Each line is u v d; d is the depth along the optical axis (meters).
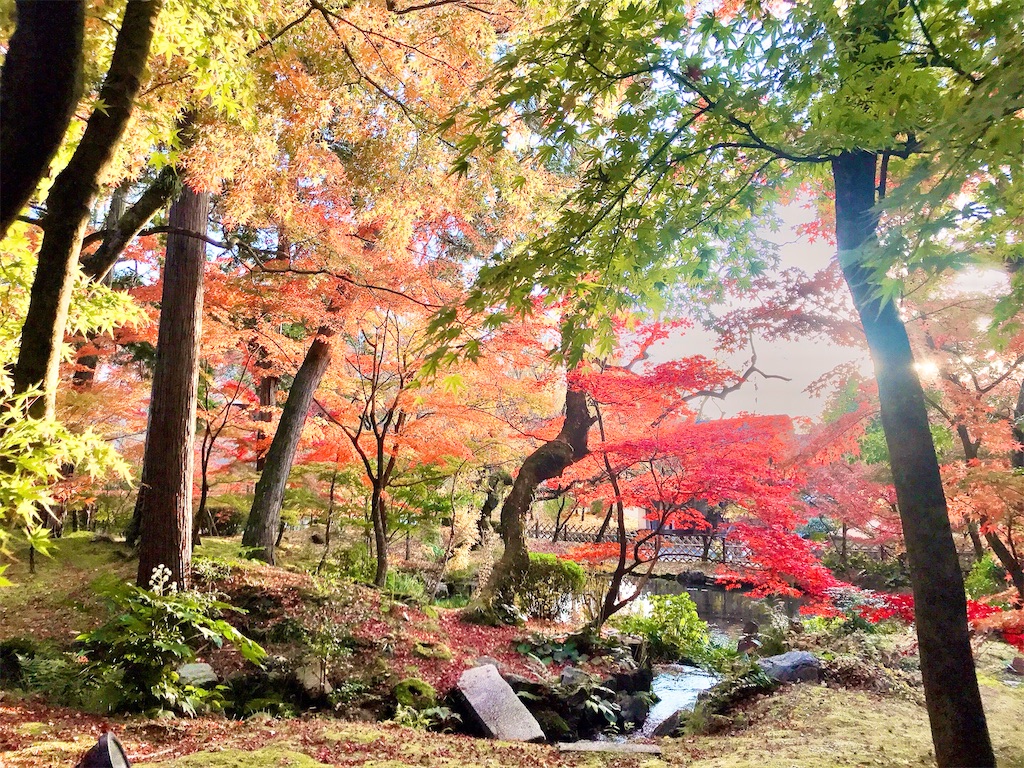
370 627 7.41
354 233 8.14
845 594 10.20
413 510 10.84
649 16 3.15
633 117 3.18
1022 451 6.59
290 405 9.67
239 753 3.79
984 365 6.15
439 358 3.00
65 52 2.05
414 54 5.99
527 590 10.56
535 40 3.08
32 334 2.42
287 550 10.94
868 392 6.45
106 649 5.57
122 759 2.14
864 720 5.56
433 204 6.73
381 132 6.17
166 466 6.83
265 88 4.96
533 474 10.97
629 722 7.08
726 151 3.78
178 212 7.23
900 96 2.72
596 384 8.66
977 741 3.30
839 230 3.78
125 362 11.92
